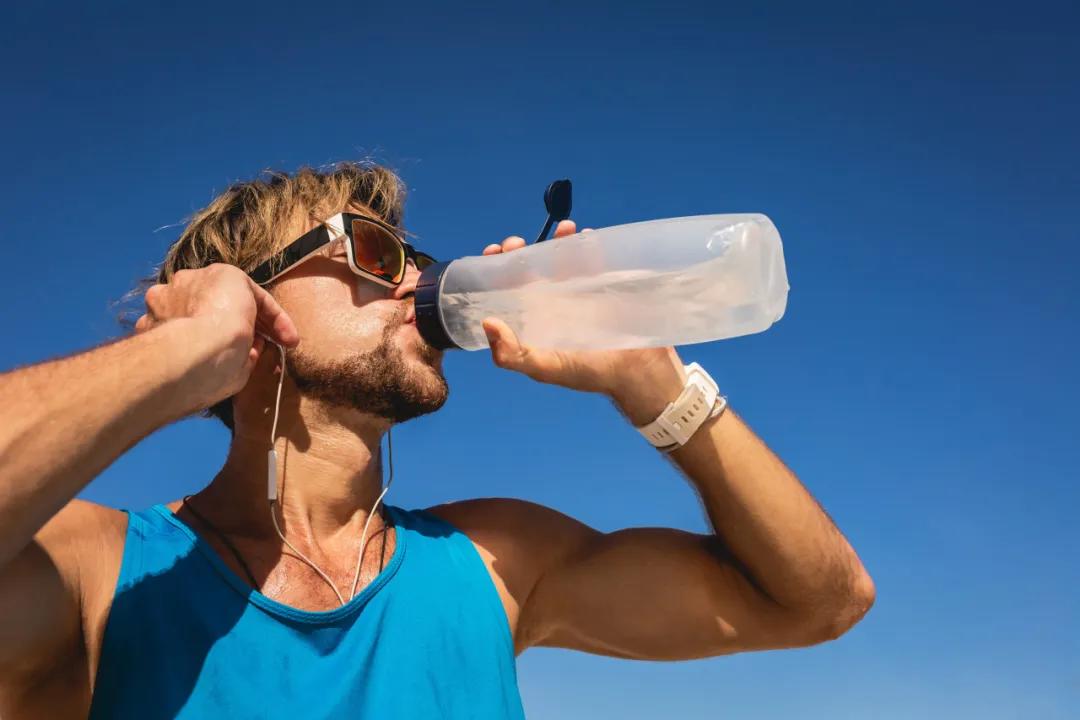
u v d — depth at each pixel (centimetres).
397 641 70
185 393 61
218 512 75
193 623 66
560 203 83
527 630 85
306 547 74
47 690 63
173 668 64
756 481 81
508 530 85
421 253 87
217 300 65
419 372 79
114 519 69
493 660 73
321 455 77
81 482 56
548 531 88
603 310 74
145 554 68
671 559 87
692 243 71
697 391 80
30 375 57
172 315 67
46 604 61
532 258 76
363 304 79
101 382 58
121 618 64
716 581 86
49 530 64
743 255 70
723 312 72
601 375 78
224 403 85
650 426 81
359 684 67
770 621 86
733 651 87
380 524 79
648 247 73
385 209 93
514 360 74
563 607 87
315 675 66
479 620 75
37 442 55
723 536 84
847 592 85
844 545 85
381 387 77
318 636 68
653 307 73
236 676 64
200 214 93
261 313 69
